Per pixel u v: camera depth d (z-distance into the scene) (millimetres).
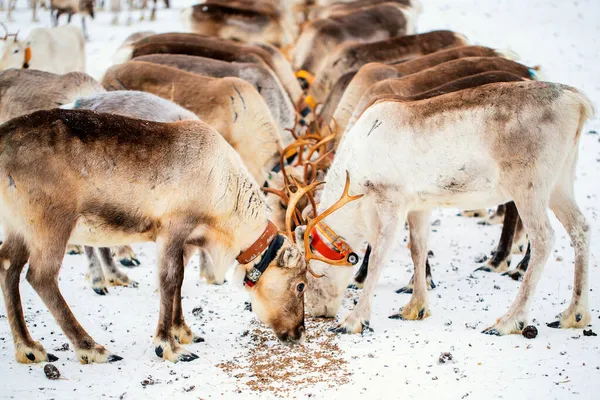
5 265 4422
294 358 4664
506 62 7707
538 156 4809
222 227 4812
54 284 4414
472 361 4488
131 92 6082
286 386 4254
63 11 17188
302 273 4832
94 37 17219
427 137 5031
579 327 4945
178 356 4609
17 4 22328
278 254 4840
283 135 9023
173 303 4758
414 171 5086
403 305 5660
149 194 4555
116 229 4582
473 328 5059
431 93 5734
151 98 6027
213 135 4812
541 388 4109
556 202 5082
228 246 4867
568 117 4816
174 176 4602
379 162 5152
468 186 5016
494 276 6293
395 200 5164
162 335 4621
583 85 12562
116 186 4465
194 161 4656
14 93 7234
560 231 7324
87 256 5828
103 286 5848
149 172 4531
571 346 4641
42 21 18984
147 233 4688
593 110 4875
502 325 4887
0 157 4258
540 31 17172
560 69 13727
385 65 8500
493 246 7191
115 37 17141
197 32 13562
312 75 12164
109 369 4441
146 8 22031
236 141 7914
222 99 7820
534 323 5074
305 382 4297
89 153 4391
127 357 4637
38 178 4285
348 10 14555
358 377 4344
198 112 7824
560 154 4832
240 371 4469
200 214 4719
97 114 4539
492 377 4266
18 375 4293
